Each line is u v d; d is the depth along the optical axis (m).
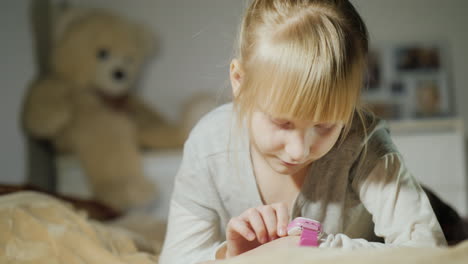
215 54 3.45
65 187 2.83
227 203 1.04
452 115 3.43
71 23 3.16
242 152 1.00
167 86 3.47
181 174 1.06
